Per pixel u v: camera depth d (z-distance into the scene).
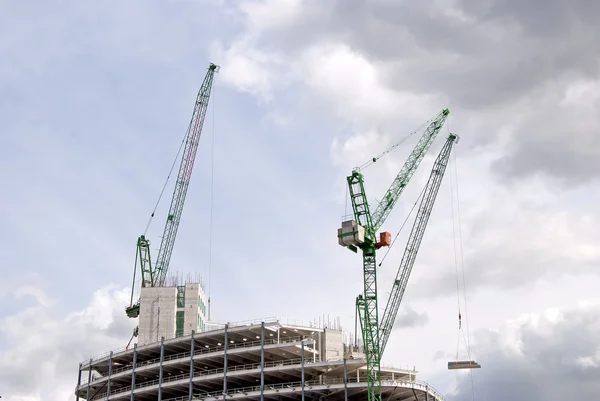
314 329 135.38
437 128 159.75
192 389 133.25
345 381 124.25
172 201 189.50
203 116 188.88
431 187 164.00
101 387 150.88
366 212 142.50
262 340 129.25
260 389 127.12
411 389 128.75
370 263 142.12
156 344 140.38
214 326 168.12
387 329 150.25
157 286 176.00
